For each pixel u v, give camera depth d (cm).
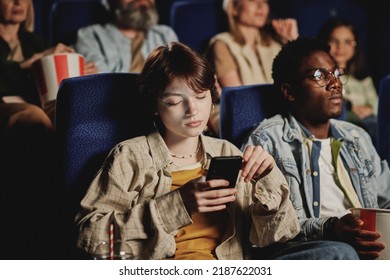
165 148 167
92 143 173
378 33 378
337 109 195
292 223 164
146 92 166
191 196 150
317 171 191
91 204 159
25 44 300
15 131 236
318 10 377
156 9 337
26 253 219
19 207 228
